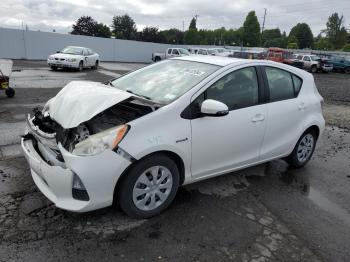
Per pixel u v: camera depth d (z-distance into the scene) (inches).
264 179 188.2
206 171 153.6
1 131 244.5
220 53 1423.5
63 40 1275.8
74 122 126.4
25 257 110.6
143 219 137.3
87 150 120.0
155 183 136.3
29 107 335.0
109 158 121.1
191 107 142.3
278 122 179.6
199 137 143.9
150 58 1606.8
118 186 129.7
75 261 110.7
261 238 131.4
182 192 163.0
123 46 1497.3
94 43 1396.4
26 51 1185.4
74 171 118.3
